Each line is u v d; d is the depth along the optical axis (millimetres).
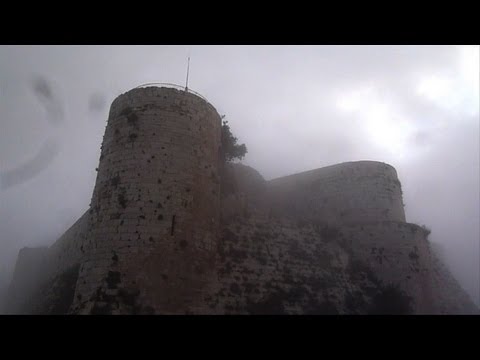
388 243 28000
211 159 22719
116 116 22250
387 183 30766
